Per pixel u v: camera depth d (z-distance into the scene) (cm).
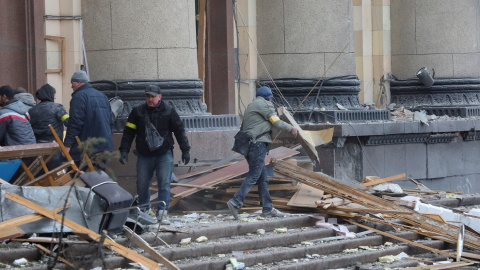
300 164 2772
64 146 1969
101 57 2764
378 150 3291
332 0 3391
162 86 2755
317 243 2092
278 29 3403
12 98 2044
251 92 3472
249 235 2089
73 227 1700
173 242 1936
